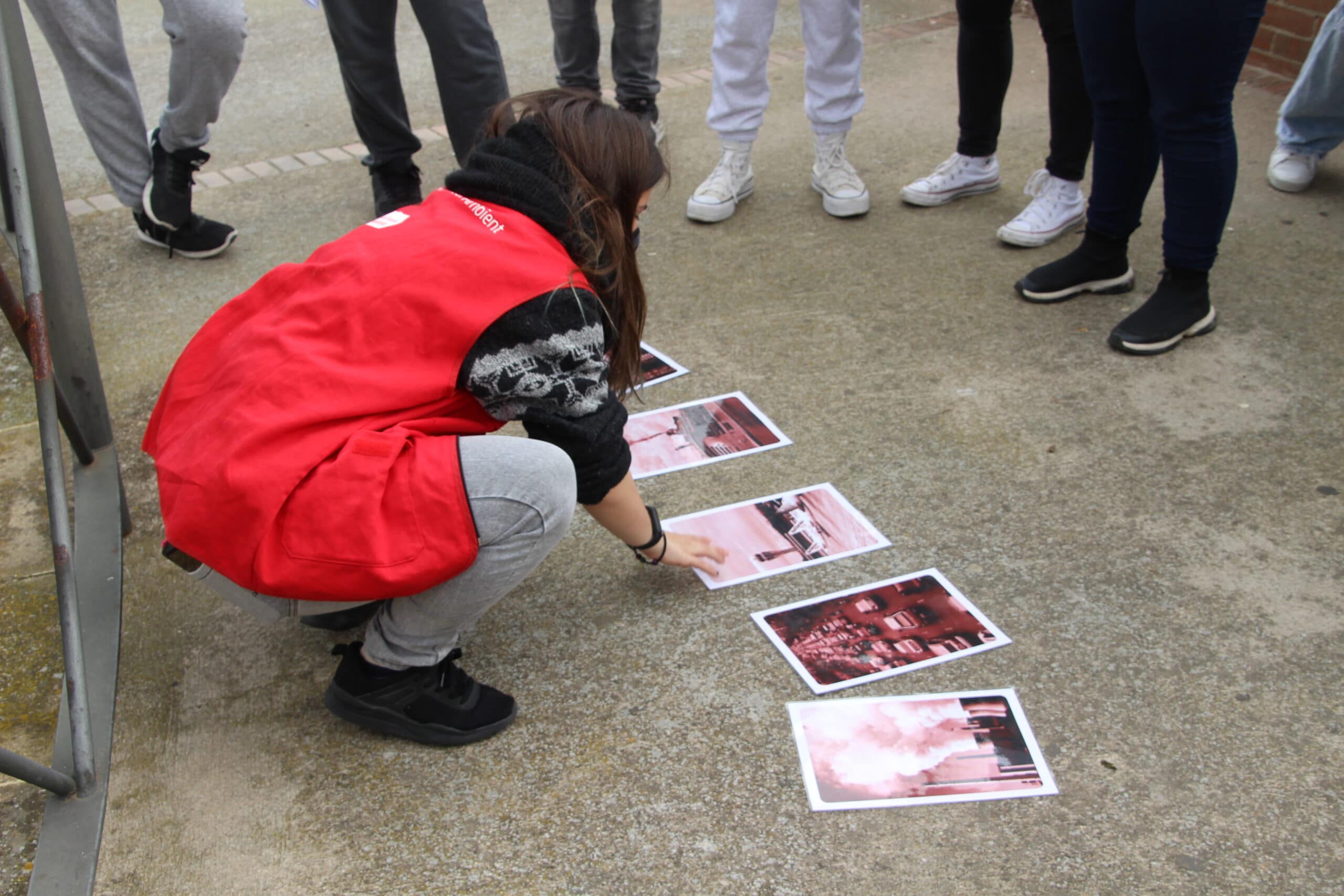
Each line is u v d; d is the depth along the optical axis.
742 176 3.76
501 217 1.60
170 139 3.39
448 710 1.80
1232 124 2.65
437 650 1.76
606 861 1.61
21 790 1.80
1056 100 3.25
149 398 2.88
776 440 2.60
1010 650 1.97
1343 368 2.74
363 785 1.76
